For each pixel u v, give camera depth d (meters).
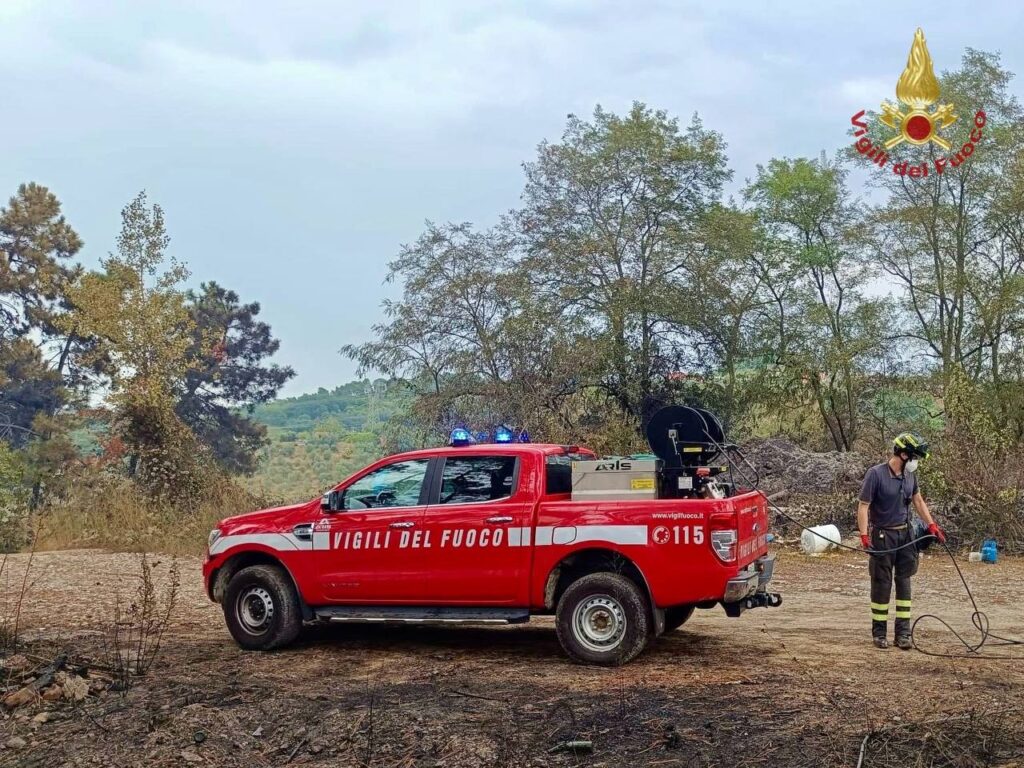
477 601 8.36
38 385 46.91
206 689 7.53
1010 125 25.03
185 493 23.09
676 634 9.38
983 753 5.73
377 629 9.96
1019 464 17.34
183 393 49.84
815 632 9.48
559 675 7.71
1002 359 25.11
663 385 28.20
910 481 8.65
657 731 6.28
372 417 42.56
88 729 6.76
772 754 5.83
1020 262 25.73
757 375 29.58
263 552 9.05
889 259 27.66
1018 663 7.96
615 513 8.02
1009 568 14.57
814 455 22.17
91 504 22.06
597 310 28.41
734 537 7.73
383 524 8.65
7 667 7.86
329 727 6.59
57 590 13.27
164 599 12.22
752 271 29.59
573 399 26.50
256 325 54.00
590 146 29.84
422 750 6.20
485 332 26.58
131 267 30.45
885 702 6.73
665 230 28.86
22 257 48.06
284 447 80.69
